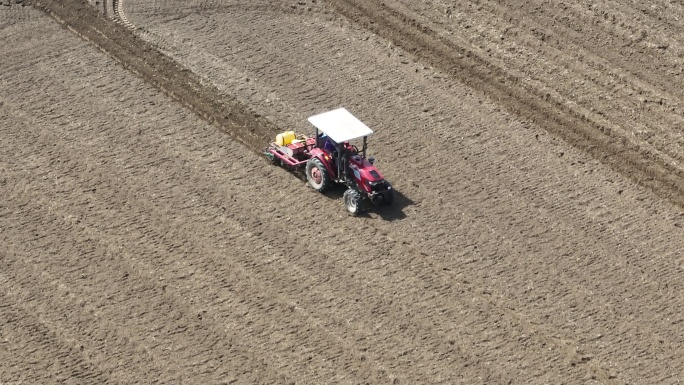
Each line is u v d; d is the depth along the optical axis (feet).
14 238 424.87
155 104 513.86
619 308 390.42
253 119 502.79
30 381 358.43
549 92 524.11
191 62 547.08
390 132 493.36
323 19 588.09
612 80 531.50
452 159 474.90
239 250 418.31
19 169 465.88
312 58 550.77
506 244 422.82
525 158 476.95
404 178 462.19
